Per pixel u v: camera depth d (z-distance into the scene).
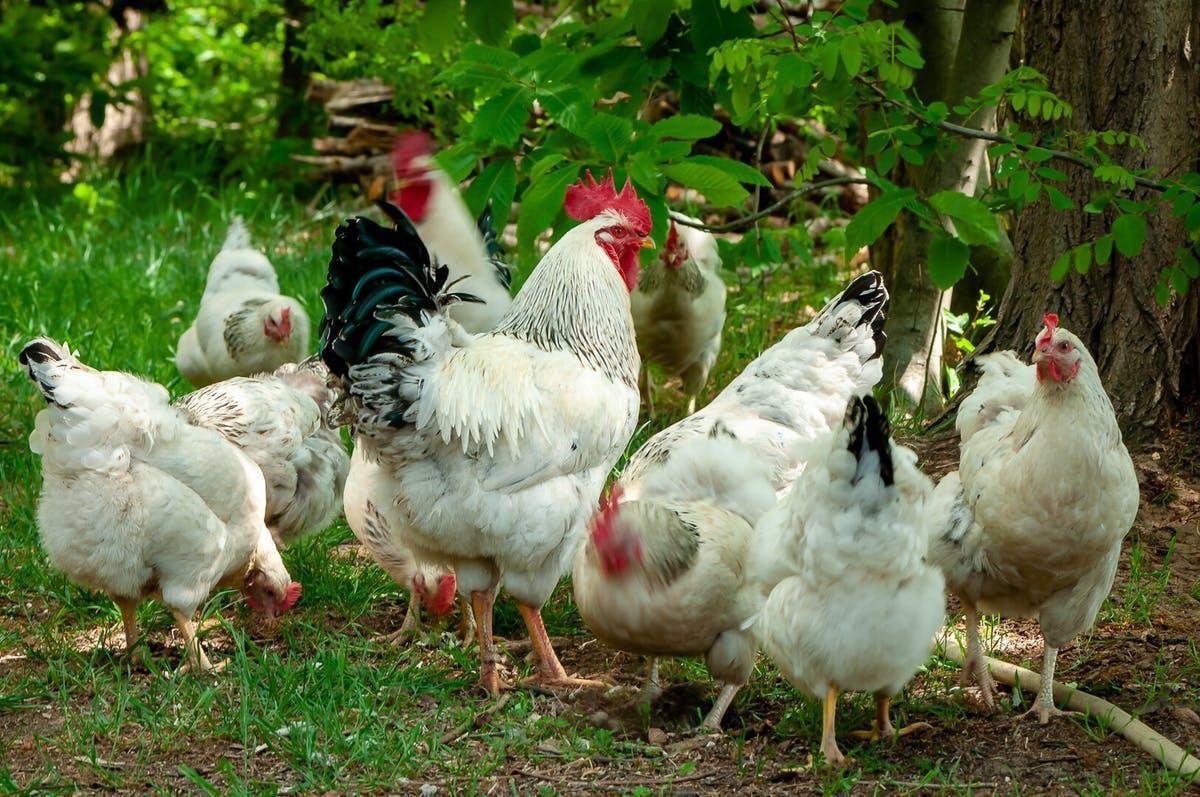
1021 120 8.81
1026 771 5.46
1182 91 8.19
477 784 5.45
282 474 7.63
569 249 6.97
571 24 9.87
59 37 20.72
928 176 10.05
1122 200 7.49
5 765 5.57
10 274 13.82
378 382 6.11
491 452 6.29
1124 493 5.54
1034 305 8.73
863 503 5.08
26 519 8.52
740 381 7.64
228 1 21.75
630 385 7.00
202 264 14.58
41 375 6.18
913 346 10.20
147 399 6.50
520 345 6.67
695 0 8.91
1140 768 5.43
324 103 20.09
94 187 18.55
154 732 5.84
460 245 8.16
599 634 6.20
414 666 6.70
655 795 5.31
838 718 6.08
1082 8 8.28
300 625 7.38
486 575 6.57
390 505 6.51
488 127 7.97
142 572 6.50
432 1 9.02
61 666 6.53
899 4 10.37
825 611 5.25
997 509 5.69
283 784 5.45
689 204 14.17
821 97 8.29
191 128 21.70
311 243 15.74
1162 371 8.43
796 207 15.48
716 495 6.57
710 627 5.96
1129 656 6.58
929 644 5.42
